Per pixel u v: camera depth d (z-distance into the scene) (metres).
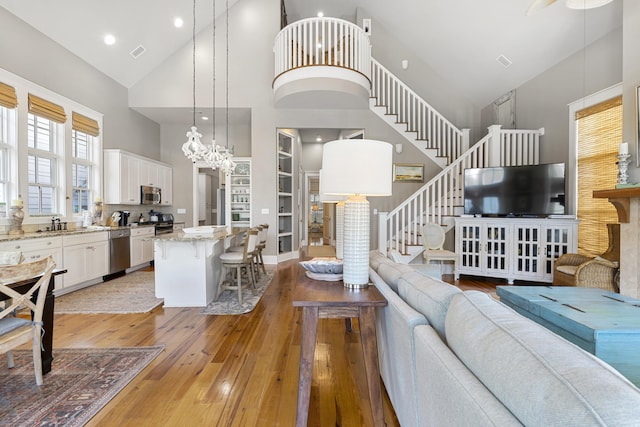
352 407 1.82
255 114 6.00
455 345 0.94
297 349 2.55
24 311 3.35
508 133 5.11
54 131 4.46
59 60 4.43
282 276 5.20
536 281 4.64
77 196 4.95
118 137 5.70
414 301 1.38
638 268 2.94
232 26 5.97
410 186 5.97
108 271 4.75
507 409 0.65
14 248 3.29
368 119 5.99
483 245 4.81
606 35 3.96
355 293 1.60
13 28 3.77
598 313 1.70
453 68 6.45
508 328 0.81
